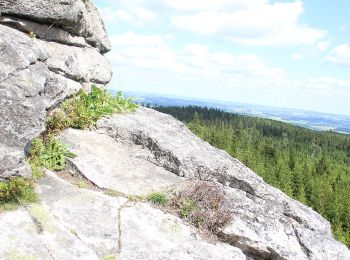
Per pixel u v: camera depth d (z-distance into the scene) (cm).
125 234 960
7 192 920
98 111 1416
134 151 1332
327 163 15488
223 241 1098
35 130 1059
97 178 1146
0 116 1009
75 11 1439
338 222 10156
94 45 1762
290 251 1096
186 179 1269
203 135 13988
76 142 1269
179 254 962
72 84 1438
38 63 1223
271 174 11769
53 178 1086
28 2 1312
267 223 1150
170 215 1087
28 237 850
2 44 1101
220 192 1216
